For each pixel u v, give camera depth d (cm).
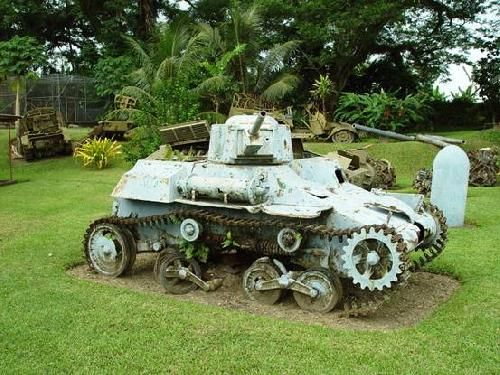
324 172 803
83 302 699
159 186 770
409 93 3127
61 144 2378
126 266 818
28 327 621
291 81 2642
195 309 676
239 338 593
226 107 2552
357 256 641
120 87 2891
